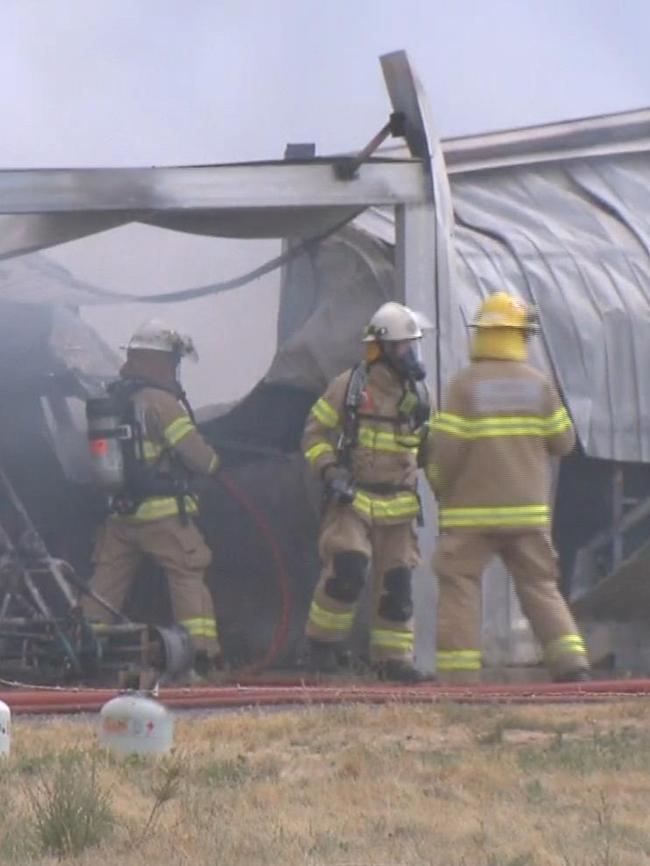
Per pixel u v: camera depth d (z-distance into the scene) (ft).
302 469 147.74
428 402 126.82
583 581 145.69
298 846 62.49
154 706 81.46
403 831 65.82
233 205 135.95
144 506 134.82
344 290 145.18
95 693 106.83
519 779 77.46
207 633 135.23
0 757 78.48
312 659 128.88
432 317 138.21
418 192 138.51
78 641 125.80
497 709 100.53
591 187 166.61
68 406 147.74
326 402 126.52
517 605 141.59
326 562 127.13
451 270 139.13
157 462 135.03
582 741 88.74
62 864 59.82
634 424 145.48
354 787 74.49
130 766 77.36
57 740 85.92
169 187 135.33
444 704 102.63
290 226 142.31
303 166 136.98
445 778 77.66
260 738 89.25
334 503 125.29
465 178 165.27
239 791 73.20
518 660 141.28
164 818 67.10
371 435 126.11
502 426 118.11
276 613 148.97
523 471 118.32
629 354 146.61
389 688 113.39
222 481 145.38
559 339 146.10
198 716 99.81
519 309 120.37
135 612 143.43
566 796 74.13
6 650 126.82
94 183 134.62
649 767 80.79
